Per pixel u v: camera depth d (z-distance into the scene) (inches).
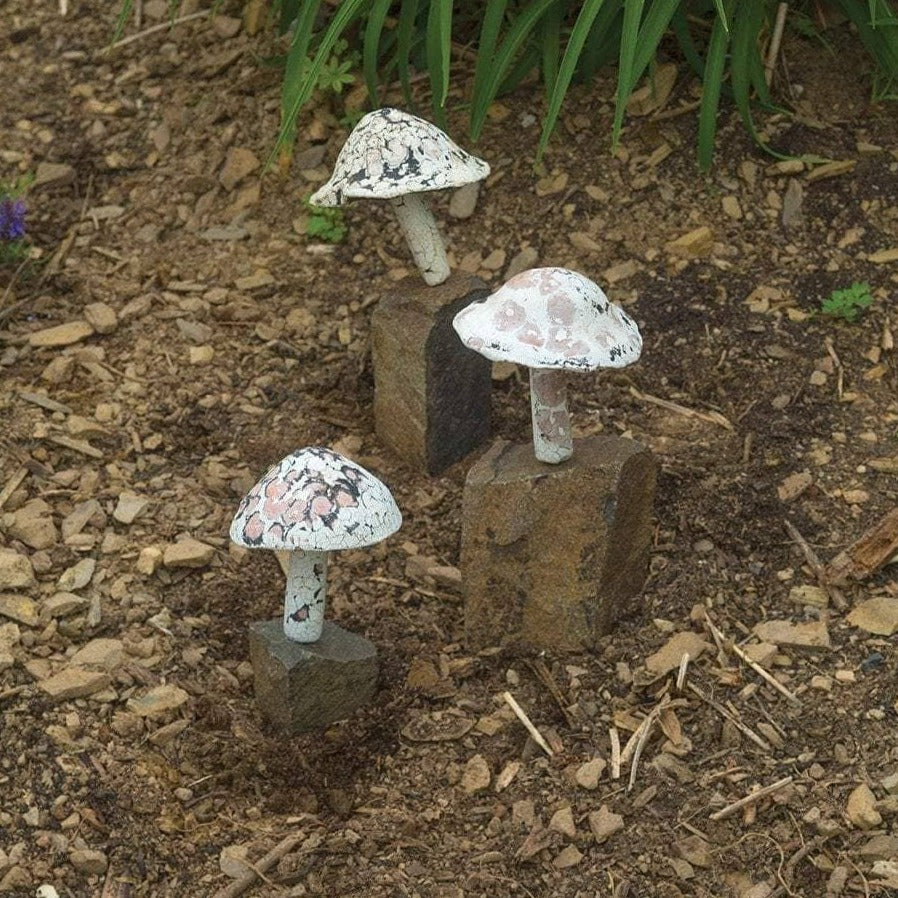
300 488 141.3
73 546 172.9
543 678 161.2
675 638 162.4
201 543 173.6
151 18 251.3
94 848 140.6
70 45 249.1
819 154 216.7
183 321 207.2
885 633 160.4
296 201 221.5
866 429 187.5
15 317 207.3
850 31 227.9
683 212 212.2
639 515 163.5
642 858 141.6
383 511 143.6
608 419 191.8
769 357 197.2
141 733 152.8
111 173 230.2
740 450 185.8
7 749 148.4
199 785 149.1
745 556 172.6
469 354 184.5
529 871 141.4
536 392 154.6
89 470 184.1
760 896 136.8
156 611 166.2
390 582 173.8
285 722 154.2
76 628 162.6
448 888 139.5
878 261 206.2
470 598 163.9
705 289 204.8
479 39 231.9
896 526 168.4
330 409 196.4
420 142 164.1
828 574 168.1
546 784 149.7
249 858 141.6
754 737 151.3
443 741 155.0
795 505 177.9
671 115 221.0
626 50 174.2
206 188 225.6
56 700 153.6
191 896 138.4
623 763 150.9
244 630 166.4
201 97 236.8
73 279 213.8
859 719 151.9
